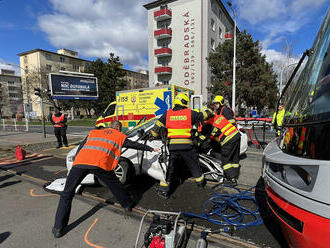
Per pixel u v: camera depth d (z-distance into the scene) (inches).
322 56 69.0
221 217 106.7
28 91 1445.6
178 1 951.0
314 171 53.4
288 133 73.0
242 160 225.3
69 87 516.1
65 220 96.0
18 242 90.9
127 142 114.3
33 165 222.2
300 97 75.5
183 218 100.8
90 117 1544.0
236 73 679.1
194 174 133.3
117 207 121.5
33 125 1072.2
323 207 49.6
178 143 126.3
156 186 151.6
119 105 373.4
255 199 124.7
